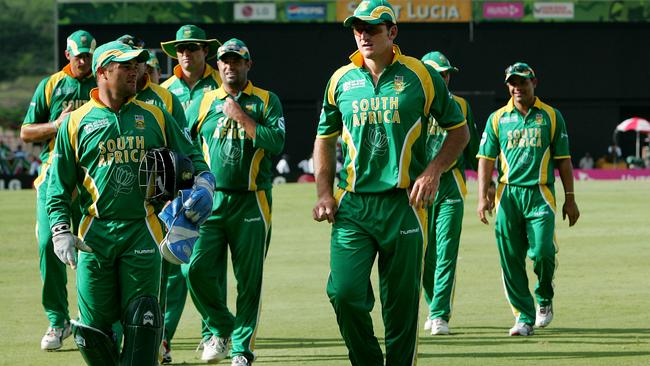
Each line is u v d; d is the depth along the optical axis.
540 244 33.59
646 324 33.75
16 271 48.66
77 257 23.34
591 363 27.52
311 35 147.25
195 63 32.41
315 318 35.44
